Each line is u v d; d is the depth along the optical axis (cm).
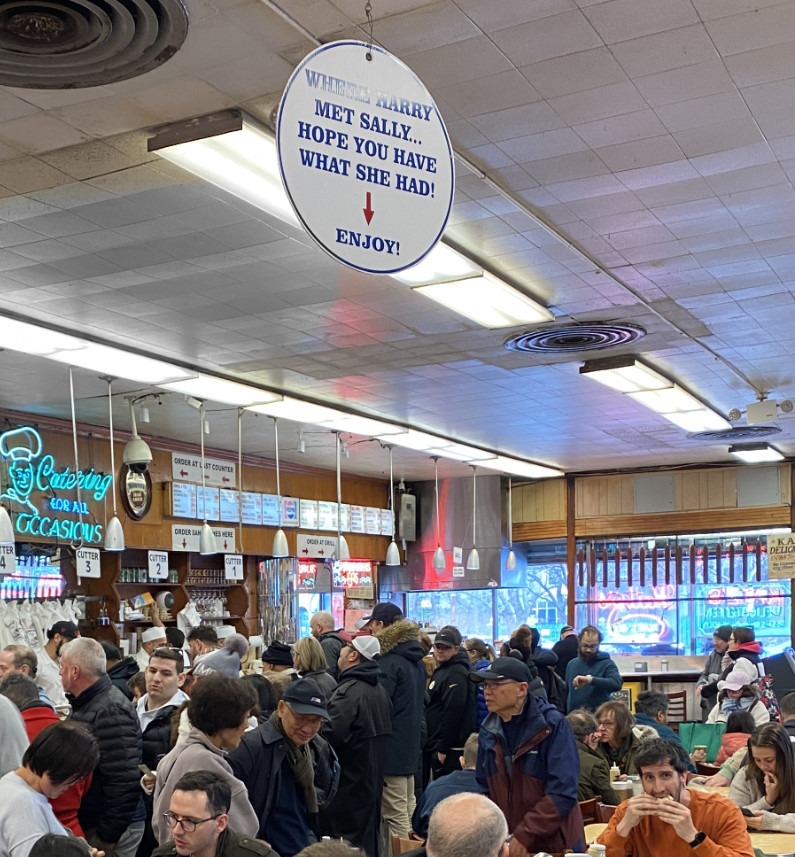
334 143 345
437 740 802
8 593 1044
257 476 1409
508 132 473
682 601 1555
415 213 362
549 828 445
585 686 988
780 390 1052
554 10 377
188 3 363
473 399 1081
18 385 952
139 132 461
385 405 1108
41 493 1073
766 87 435
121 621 1161
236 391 980
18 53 364
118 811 462
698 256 649
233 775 404
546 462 1530
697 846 404
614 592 1593
